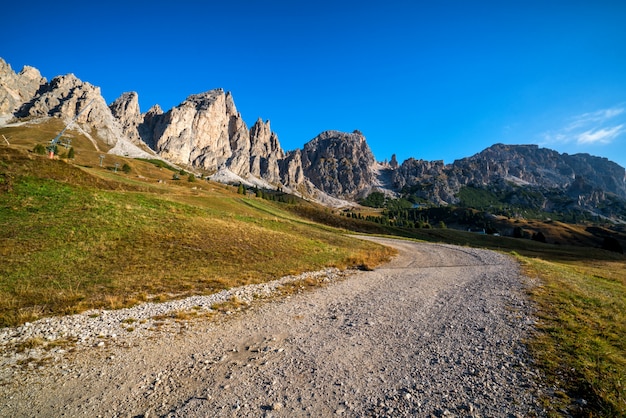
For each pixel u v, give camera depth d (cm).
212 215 3769
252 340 974
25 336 937
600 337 949
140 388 686
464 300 1461
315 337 997
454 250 4206
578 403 594
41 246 1891
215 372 761
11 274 1466
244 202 7975
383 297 1554
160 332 1020
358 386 693
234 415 588
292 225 4544
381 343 940
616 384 643
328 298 1541
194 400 639
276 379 726
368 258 2989
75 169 4150
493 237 8894
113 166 15962
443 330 1042
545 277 2069
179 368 782
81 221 2414
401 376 736
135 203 3341
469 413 580
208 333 1028
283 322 1153
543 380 684
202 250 2331
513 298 1457
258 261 2325
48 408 608
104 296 1346
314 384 703
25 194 2783
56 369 764
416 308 1334
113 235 2273
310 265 2436
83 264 1736
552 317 1131
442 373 743
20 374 733
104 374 746
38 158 3881
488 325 1073
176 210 3503
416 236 8356
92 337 959
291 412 598
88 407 614
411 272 2373
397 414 586
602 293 1756
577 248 8325
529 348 852
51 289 1352
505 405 600
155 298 1362
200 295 1466
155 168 18938
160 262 1952
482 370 747
